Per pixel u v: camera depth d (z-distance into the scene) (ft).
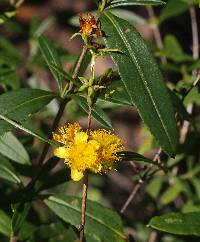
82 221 0.77
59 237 1.05
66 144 0.79
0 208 1.03
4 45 1.50
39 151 1.48
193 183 1.36
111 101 0.90
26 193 0.99
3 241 1.13
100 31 0.81
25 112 0.87
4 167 1.02
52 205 0.99
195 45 1.48
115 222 0.97
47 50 0.99
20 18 2.60
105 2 0.85
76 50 2.63
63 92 0.91
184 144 1.29
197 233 0.86
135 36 0.84
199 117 1.40
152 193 1.40
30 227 1.11
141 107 0.81
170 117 0.82
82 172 0.78
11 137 1.06
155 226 0.86
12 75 1.27
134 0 0.85
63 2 2.87
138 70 0.83
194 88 1.12
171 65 1.34
